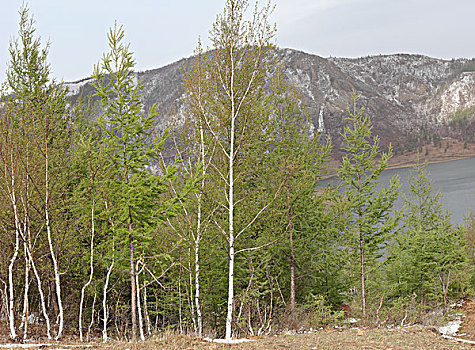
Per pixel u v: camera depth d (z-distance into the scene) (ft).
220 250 45.70
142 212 38.22
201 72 37.32
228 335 34.68
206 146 43.37
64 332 44.68
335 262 53.98
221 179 40.73
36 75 52.80
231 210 36.42
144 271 47.80
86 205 38.60
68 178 43.39
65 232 40.27
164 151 42.60
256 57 36.27
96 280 45.60
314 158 56.34
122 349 29.71
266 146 47.98
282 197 47.67
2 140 34.22
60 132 46.01
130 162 37.04
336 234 54.29
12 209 36.76
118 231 37.91
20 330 39.37
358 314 56.44
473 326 55.21
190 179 38.50
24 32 52.70
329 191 54.65
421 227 73.46
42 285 47.55
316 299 51.75
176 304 49.67
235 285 47.52
